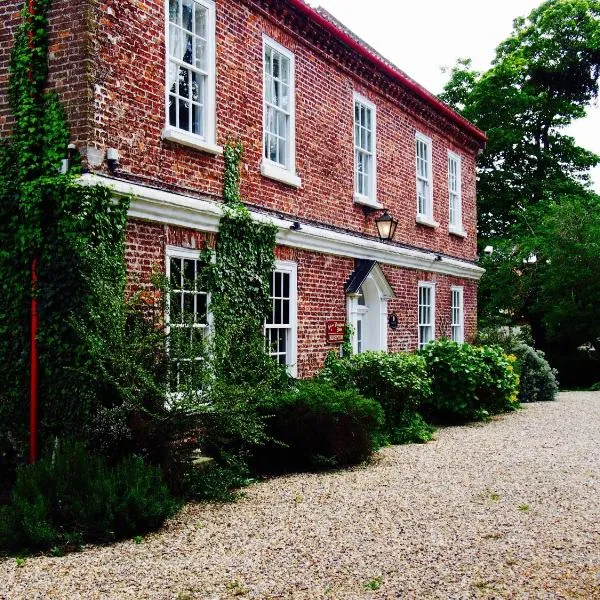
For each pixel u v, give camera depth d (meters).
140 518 6.96
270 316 11.91
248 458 10.05
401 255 16.36
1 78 8.98
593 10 30.30
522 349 20.53
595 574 5.61
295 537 6.73
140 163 9.17
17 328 8.59
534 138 31.78
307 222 12.93
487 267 28.94
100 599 5.27
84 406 8.21
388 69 15.46
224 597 5.24
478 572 5.67
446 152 19.42
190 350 8.26
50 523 6.71
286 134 12.54
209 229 10.33
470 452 11.32
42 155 8.61
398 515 7.48
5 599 5.32
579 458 10.74
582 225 26.31
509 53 31.16
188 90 10.30
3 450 8.66
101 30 8.66
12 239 8.65
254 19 11.54
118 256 8.59
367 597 5.18
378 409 10.64
